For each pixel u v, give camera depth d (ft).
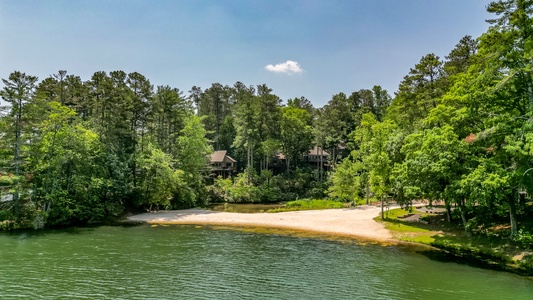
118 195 137.59
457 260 75.00
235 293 54.95
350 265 71.26
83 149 122.31
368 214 134.51
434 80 124.36
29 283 58.54
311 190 209.46
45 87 155.63
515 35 66.69
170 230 110.42
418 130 110.93
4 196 114.42
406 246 88.43
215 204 189.47
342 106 254.47
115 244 89.76
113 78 164.86
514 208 77.51
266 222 122.93
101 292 54.70
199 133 176.86
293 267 69.67
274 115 223.51
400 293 55.67
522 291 56.54
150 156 150.51
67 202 119.75
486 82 75.72
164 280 60.95
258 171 248.93
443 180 87.66
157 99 176.45
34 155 114.32
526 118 68.54
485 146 79.56
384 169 117.80
